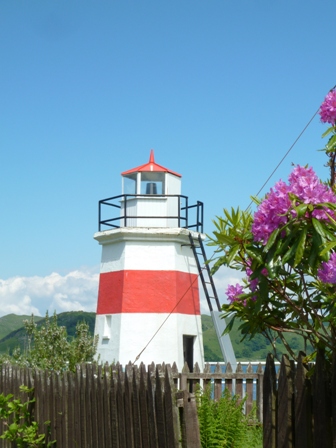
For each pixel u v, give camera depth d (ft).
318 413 15.79
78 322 68.85
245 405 48.70
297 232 14.82
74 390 31.53
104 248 75.97
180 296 72.18
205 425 31.19
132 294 71.46
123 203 76.23
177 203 76.02
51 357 64.44
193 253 75.05
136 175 76.18
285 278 16.57
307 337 17.19
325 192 14.80
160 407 23.41
